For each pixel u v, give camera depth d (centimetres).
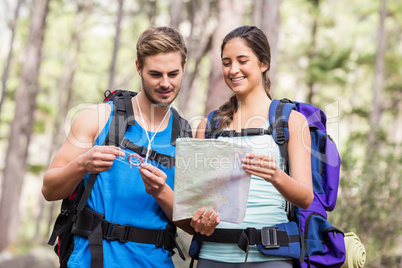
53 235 287
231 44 294
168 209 277
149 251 279
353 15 2762
